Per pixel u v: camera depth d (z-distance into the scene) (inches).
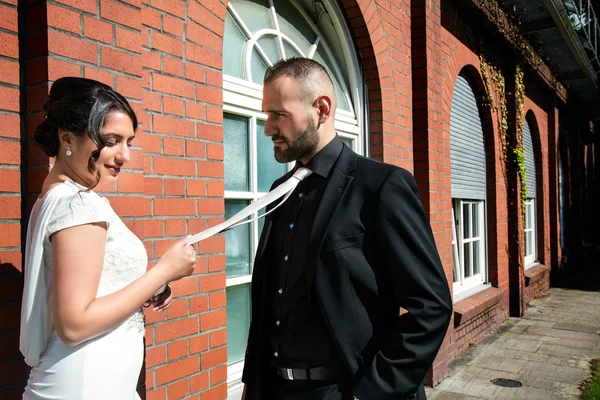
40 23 68.5
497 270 272.7
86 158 51.8
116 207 77.1
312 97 62.7
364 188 61.4
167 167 90.2
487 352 217.2
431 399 163.2
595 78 437.7
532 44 323.0
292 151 64.4
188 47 95.0
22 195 70.7
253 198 123.6
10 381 66.8
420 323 55.6
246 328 122.6
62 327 46.3
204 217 97.8
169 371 89.6
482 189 269.3
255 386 66.3
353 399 58.7
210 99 99.9
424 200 179.9
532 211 394.9
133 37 79.7
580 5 329.4
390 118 166.7
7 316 66.9
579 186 563.8
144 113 86.3
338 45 159.3
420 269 57.4
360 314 58.6
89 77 73.0
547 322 277.6
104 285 52.6
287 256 65.4
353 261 58.9
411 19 182.7
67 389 49.8
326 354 60.1
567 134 506.9
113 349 53.2
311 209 64.9
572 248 521.3
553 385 175.2
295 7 146.8
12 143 68.5
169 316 90.0
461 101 242.8
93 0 73.6
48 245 50.1
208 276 98.3
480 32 256.5
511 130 302.2
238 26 122.3
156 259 87.7
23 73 70.5
